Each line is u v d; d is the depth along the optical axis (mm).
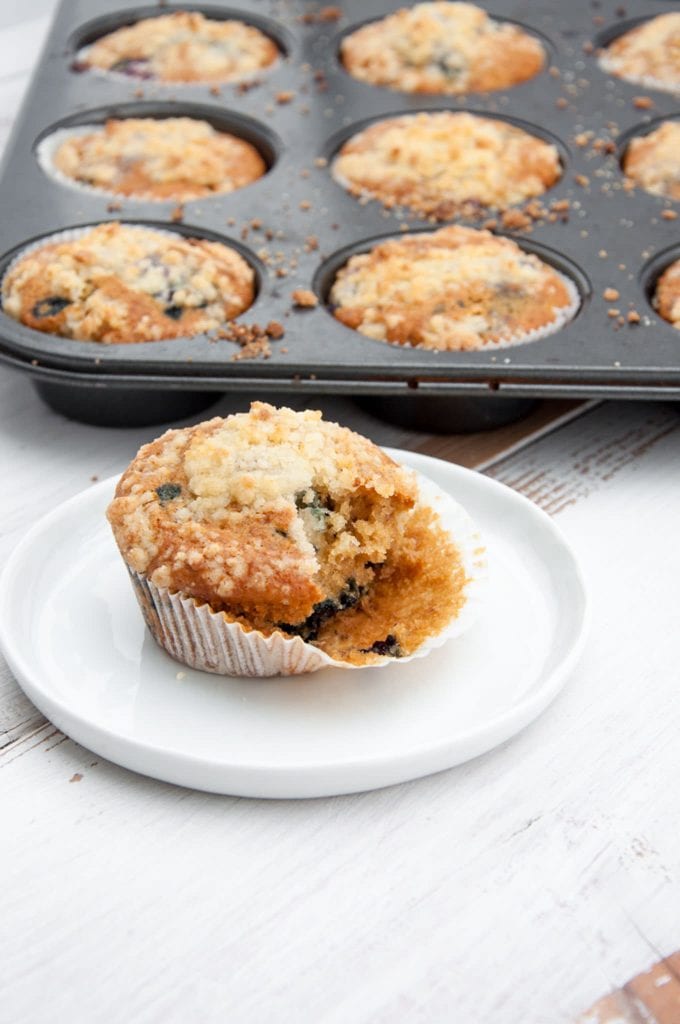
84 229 486
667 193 514
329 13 616
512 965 328
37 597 386
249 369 433
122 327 448
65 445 454
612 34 605
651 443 452
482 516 405
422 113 547
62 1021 321
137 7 623
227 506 367
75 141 541
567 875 342
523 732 366
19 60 660
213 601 361
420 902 337
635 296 459
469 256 466
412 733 358
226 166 529
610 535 418
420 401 446
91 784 356
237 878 340
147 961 328
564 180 512
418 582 385
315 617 376
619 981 327
